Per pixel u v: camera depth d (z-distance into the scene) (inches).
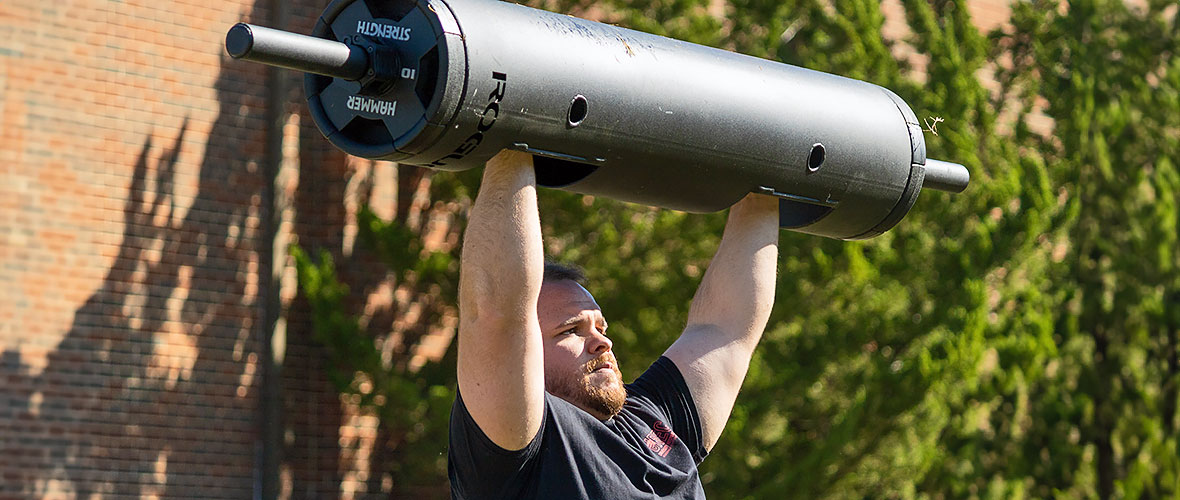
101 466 468.4
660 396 146.6
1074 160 481.1
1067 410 547.8
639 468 131.3
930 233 433.4
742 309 150.9
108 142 475.2
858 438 420.2
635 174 125.5
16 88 461.4
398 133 112.6
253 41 106.0
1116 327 565.6
